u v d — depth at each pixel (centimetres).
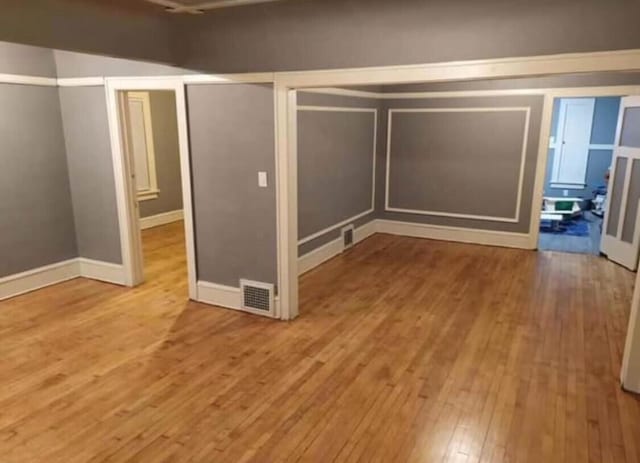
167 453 237
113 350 343
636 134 525
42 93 443
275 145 366
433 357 335
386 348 348
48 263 469
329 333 372
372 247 623
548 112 570
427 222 671
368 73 315
